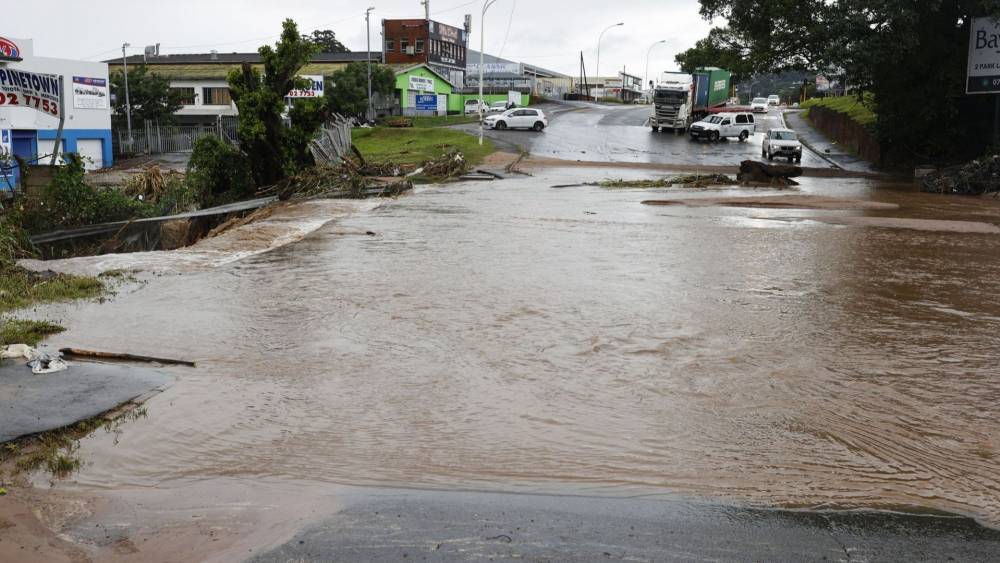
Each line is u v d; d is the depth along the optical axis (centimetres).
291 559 398
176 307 923
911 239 1599
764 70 4191
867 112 5203
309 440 551
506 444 546
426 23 8462
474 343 784
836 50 3581
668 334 824
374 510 452
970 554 409
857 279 1155
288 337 802
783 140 4372
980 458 530
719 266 1240
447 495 473
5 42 3209
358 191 2481
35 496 466
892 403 629
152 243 1841
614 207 2134
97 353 717
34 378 650
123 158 5216
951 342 812
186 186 2442
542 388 656
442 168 3288
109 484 486
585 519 443
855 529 435
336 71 6806
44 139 4016
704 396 641
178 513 451
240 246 1412
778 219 1903
